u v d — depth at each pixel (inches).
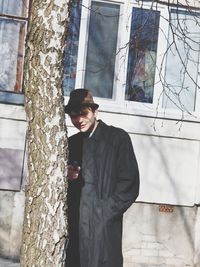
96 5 318.0
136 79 318.3
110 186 171.9
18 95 303.3
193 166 315.6
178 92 318.0
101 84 317.4
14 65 311.9
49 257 146.6
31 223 147.9
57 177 147.8
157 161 312.0
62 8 148.7
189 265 312.8
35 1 149.3
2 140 300.0
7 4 312.0
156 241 311.1
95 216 169.9
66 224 149.6
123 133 177.2
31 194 148.3
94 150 175.2
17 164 300.7
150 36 319.6
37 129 147.9
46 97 147.7
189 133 315.3
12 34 312.7
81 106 175.5
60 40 149.1
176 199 312.8
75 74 315.0
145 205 311.4
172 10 320.5
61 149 148.7
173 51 322.0
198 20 319.0
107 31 319.0
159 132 312.7
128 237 309.1
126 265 307.9
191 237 313.9
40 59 147.9
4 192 300.8
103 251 168.6
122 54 316.8
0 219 300.0
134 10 319.6
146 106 316.8
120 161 172.6
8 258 300.4
